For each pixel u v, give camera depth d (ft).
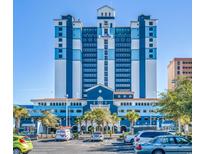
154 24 508.53
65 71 508.12
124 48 523.29
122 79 520.01
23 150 88.99
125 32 526.16
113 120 351.25
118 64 522.88
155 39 506.07
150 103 390.83
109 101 398.42
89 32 530.27
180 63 482.69
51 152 113.09
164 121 332.60
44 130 304.09
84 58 525.75
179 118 160.35
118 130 380.58
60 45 511.40
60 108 394.52
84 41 528.22
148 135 105.81
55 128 306.35
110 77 520.42
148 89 501.56
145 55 505.66
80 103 399.24
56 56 509.76
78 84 511.81
